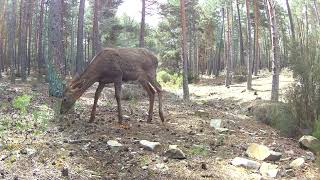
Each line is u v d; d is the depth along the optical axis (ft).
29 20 118.01
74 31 166.40
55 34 42.57
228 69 91.25
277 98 51.16
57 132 25.91
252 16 127.85
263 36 187.83
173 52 137.28
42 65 101.96
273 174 21.27
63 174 18.19
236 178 20.51
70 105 29.48
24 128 25.77
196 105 50.47
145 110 40.45
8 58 142.00
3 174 17.46
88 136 25.64
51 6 42.52
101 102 44.73
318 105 32.81
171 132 29.55
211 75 158.71
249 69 77.41
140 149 23.66
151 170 20.39
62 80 42.93
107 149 23.00
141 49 32.53
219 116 40.37
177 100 56.49
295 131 32.22
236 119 39.63
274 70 51.37
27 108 32.63
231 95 69.26
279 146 27.96
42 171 18.39
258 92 71.46
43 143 22.72
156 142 24.50
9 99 38.04
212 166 22.11
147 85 32.63
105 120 31.73
